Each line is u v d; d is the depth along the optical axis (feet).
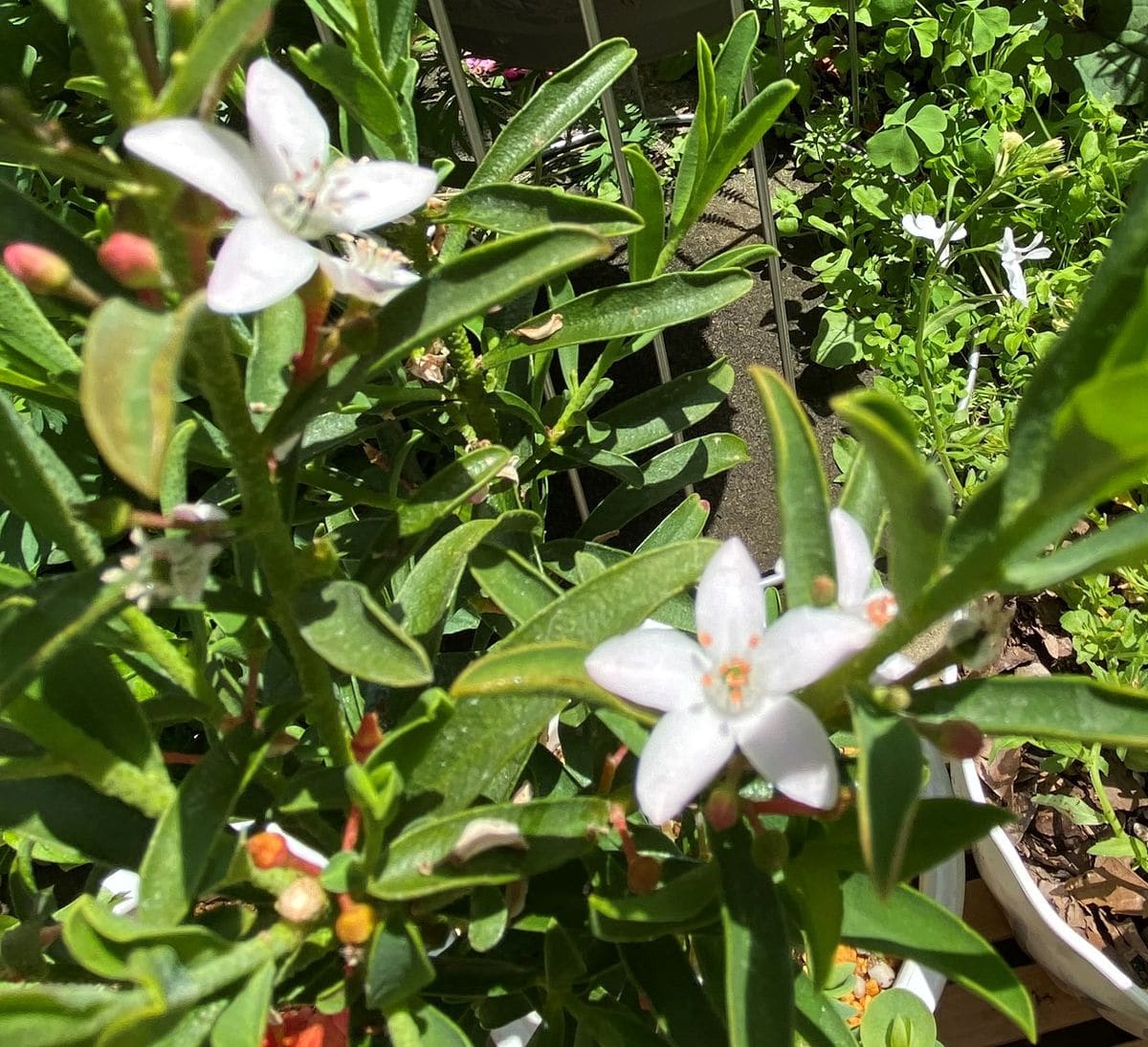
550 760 0.44
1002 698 0.26
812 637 0.26
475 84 0.83
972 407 0.75
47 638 0.24
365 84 0.37
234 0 0.19
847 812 0.30
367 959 0.30
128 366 0.19
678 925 0.30
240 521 0.26
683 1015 0.33
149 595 0.26
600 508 0.55
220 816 0.28
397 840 0.30
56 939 0.35
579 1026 0.37
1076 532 0.63
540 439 0.54
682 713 0.26
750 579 0.28
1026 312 0.71
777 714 0.26
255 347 0.33
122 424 0.18
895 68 1.00
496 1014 0.39
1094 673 0.57
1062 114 0.94
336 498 0.55
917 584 0.23
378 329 0.27
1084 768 0.57
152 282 0.21
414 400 0.46
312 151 0.26
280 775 0.38
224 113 0.61
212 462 0.37
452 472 0.35
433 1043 0.30
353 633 0.27
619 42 0.42
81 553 0.30
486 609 0.48
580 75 0.42
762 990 0.27
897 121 0.87
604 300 0.43
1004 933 0.61
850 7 0.89
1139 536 0.22
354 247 0.30
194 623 0.35
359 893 0.29
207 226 0.22
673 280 0.43
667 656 0.27
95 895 0.41
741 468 0.80
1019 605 0.62
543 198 0.38
